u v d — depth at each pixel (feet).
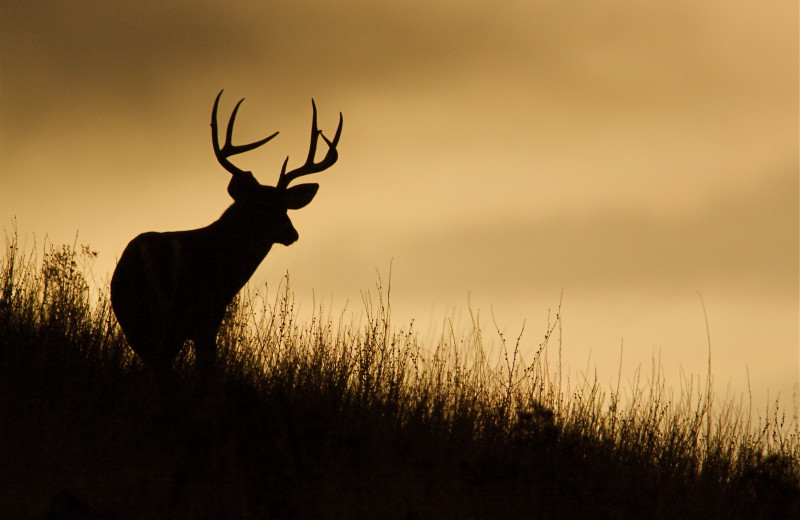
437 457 77.15
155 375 86.53
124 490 63.00
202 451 63.57
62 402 75.56
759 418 87.30
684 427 88.48
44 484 62.54
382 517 65.57
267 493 61.00
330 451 68.85
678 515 74.54
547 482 71.56
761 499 76.38
